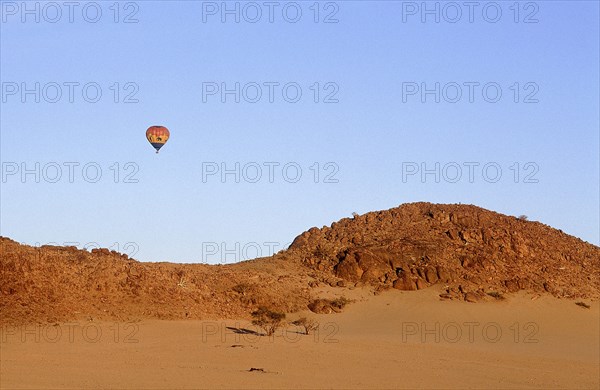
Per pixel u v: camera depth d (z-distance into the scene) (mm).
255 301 87500
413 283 96375
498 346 78375
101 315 74438
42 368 55625
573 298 95562
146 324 74375
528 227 113125
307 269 102188
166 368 58031
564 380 60969
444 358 68875
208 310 82438
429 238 106188
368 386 54344
